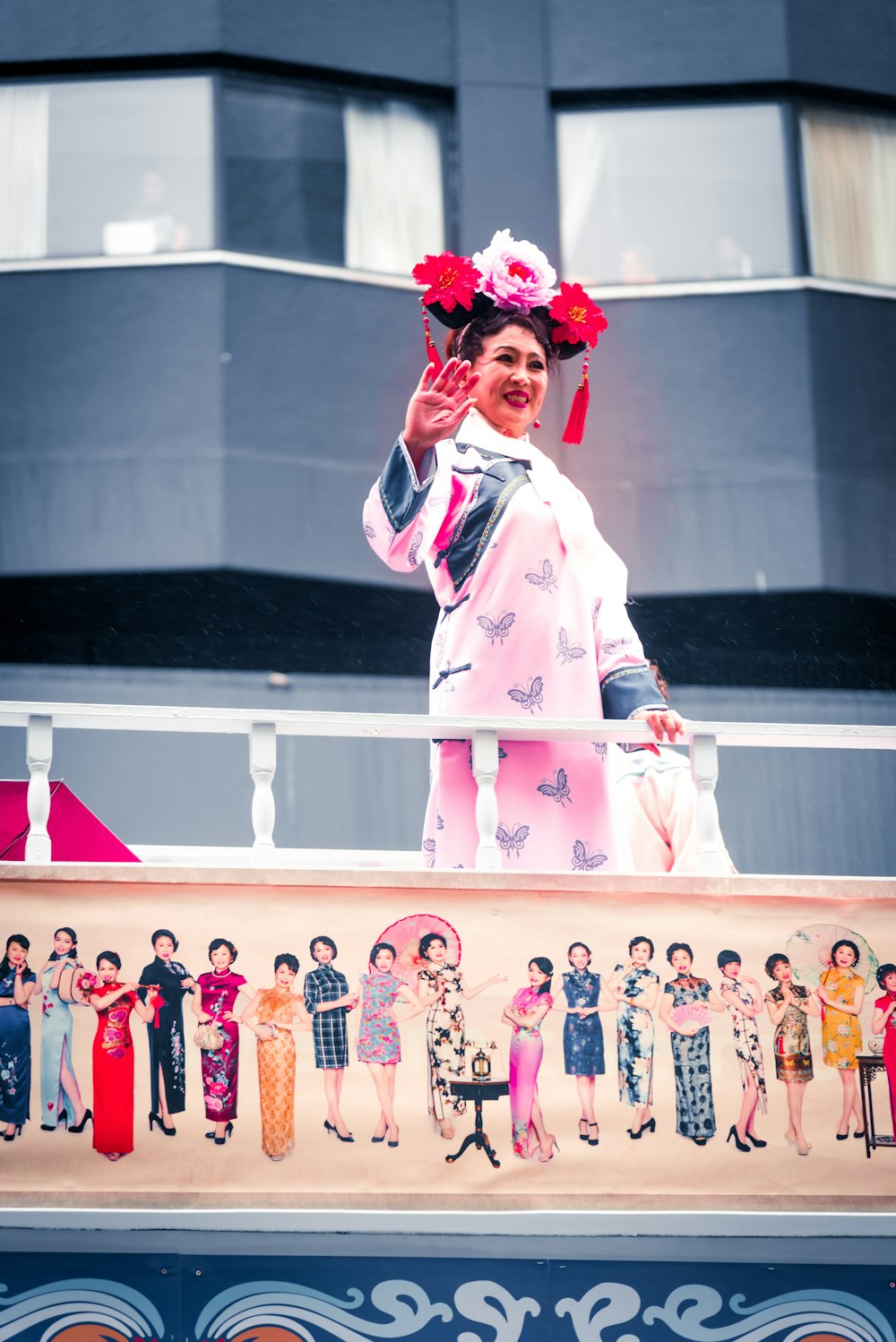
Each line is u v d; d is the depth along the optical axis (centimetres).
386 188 1041
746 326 1053
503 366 489
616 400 1040
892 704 1059
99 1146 425
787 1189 439
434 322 1033
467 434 489
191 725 457
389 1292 426
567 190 1060
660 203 1064
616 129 1068
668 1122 441
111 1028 432
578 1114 439
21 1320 416
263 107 1031
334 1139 431
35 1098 427
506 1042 441
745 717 1048
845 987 454
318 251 1025
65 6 1025
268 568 979
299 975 439
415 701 1020
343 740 1008
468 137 1052
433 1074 437
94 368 995
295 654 1009
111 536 977
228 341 1000
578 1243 433
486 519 477
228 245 1011
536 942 448
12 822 500
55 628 984
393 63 1048
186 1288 421
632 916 452
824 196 1072
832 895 459
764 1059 447
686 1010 448
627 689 474
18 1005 431
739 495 1035
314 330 1015
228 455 986
